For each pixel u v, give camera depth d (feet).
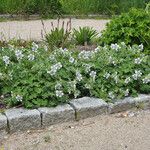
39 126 4.95
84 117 5.18
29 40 7.91
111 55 5.90
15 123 4.81
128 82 5.59
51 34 7.41
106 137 4.83
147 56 6.11
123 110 5.44
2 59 5.63
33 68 5.38
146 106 5.58
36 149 4.54
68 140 4.73
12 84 5.31
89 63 5.69
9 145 4.61
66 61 5.70
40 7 11.29
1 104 5.16
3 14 11.05
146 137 4.86
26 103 5.05
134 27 7.21
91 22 10.90
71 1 11.86
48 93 5.14
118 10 12.09
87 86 5.42
